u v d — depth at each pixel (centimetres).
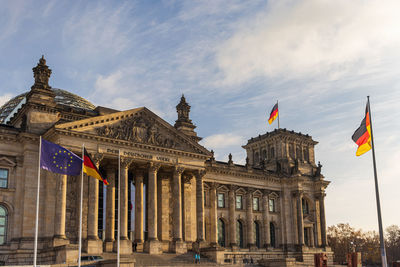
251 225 13488
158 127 10744
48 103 10019
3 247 9075
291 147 15338
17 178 9475
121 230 9756
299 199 14288
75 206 9831
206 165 12688
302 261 13600
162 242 10975
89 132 9681
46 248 8956
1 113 13850
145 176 11400
